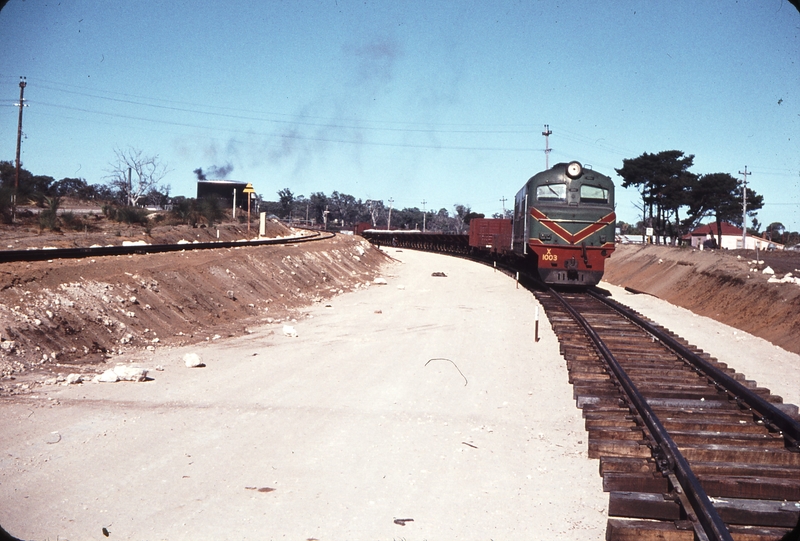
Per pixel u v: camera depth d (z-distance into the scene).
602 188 24.23
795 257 36.47
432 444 8.30
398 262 52.09
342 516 6.15
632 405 9.61
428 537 5.80
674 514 6.19
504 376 12.21
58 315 12.53
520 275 34.22
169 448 7.75
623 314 19.48
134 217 39.75
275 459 7.56
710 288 27.17
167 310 15.93
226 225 45.91
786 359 15.65
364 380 11.61
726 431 8.84
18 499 6.20
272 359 13.16
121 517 5.95
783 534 5.74
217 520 5.96
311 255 33.25
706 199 62.84
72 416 8.66
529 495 6.81
